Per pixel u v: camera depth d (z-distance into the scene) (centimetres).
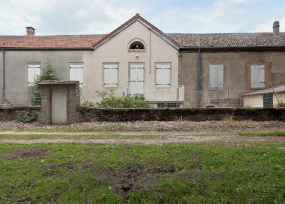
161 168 601
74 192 479
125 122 1367
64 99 1480
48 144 848
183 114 1389
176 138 984
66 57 2042
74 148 786
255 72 2027
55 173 568
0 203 449
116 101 1537
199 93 1936
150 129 1212
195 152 714
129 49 2031
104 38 2031
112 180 531
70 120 1426
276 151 712
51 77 1983
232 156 674
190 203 449
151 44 2025
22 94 2041
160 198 465
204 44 2038
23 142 909
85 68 2038
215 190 486
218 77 2030
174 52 2023
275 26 2200
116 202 454
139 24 2031
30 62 2048
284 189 476
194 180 518
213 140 931
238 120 1373
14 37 2322
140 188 494
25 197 468
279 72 2017
